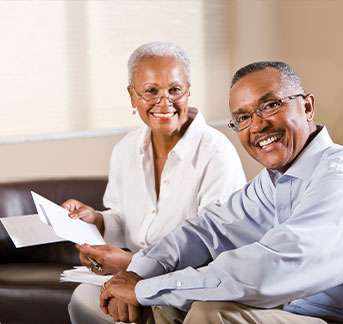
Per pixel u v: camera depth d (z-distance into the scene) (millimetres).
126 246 2285
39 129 4293
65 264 2590
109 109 4551
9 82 4172
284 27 4863
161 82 2018
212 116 5051
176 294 1447
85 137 4391
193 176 2088
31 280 2312
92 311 1840
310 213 1398
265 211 1708
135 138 2264
